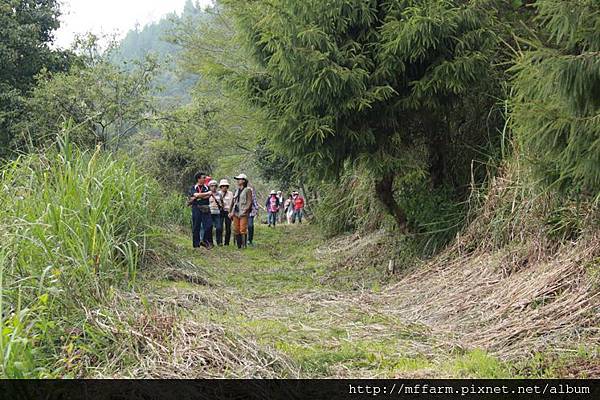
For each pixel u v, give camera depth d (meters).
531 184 6.39
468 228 8.07
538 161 5.39
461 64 7.74
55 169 6.77
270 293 7.93
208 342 4.40
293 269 10.48
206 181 14.45
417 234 9.01
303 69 7.82
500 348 4.87
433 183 9.40
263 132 8.98
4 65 16.72
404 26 7.60
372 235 11.12
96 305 4.83
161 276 7.73
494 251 7.22
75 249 5.62
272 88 8.70
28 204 6.04
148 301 5.78
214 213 14.12
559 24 4.23
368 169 8.76
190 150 21.88
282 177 22.00
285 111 8.38
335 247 12.66
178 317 4.96
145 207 8.24
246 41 8.93
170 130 16.69
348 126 8.29
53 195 6.27
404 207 9.48
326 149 8.38
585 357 4.38
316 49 7.92
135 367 4.00
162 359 4.11
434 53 8.06
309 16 8.04
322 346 5.20
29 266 4.83
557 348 4.58
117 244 6.59
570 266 5.70
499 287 6.26
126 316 4.74
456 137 9.31
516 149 7.30
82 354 4.10
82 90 14.70
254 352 4.43
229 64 19.62
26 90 17.08
